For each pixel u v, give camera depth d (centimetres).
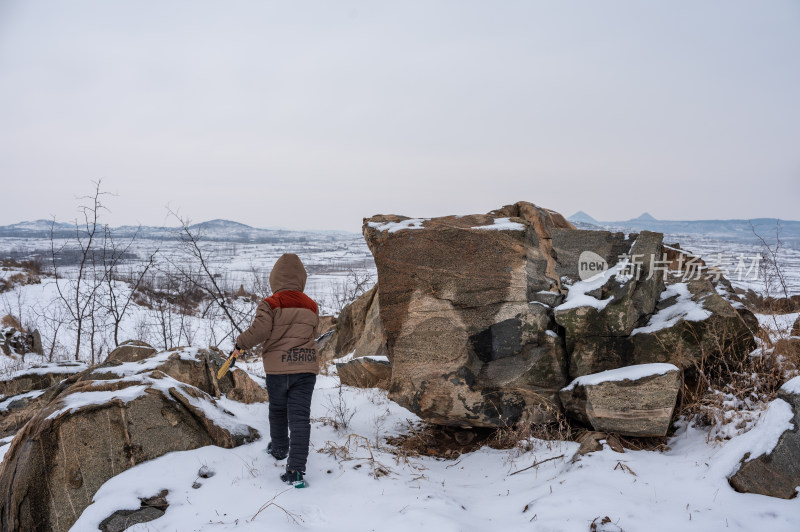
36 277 2861
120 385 448
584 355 503
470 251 518
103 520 341
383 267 532
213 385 552
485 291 513
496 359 505
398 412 620
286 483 392
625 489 366
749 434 387
